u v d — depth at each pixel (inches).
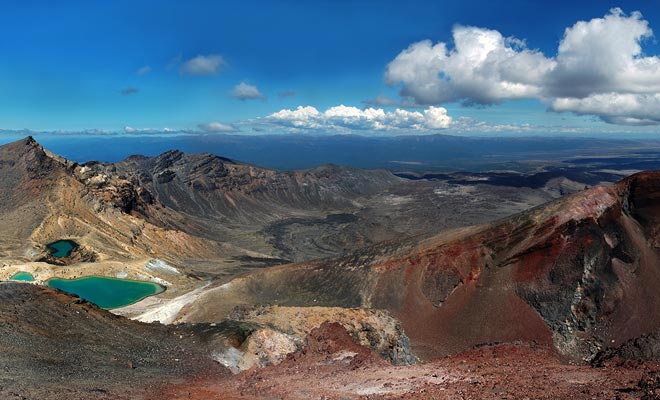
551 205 2726.4
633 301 2265.0
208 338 1888.5
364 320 2351.1
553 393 963.3
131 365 1494.8
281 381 1389.0
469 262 2738.7
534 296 2434.8
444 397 1016.2
